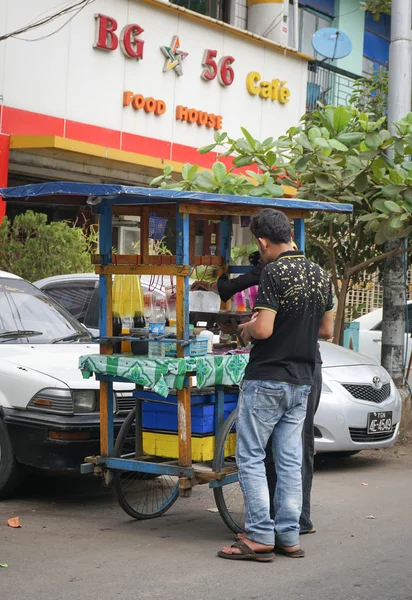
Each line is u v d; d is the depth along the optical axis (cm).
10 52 1366
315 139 886
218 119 1728
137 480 645
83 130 1479
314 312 538
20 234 1234
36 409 662
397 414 894
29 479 785
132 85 1559
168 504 660
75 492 739
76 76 1465
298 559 543
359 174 941
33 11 1388
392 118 1057
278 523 548
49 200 629
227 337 658
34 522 629
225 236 683
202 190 862
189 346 573
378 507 700
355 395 859
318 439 840
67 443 648
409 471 877
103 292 617
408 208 899
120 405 673
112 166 1504
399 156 994
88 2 1416
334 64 2245
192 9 1806
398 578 504
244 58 1788
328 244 1133
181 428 577
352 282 1222
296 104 1920
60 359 708
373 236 1088
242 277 621
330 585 489
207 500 721
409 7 1059
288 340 530
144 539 588
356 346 1259
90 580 493
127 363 581
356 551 564
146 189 542
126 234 1462
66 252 1195
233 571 514
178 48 1633
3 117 1361
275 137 1870
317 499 728
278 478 548
